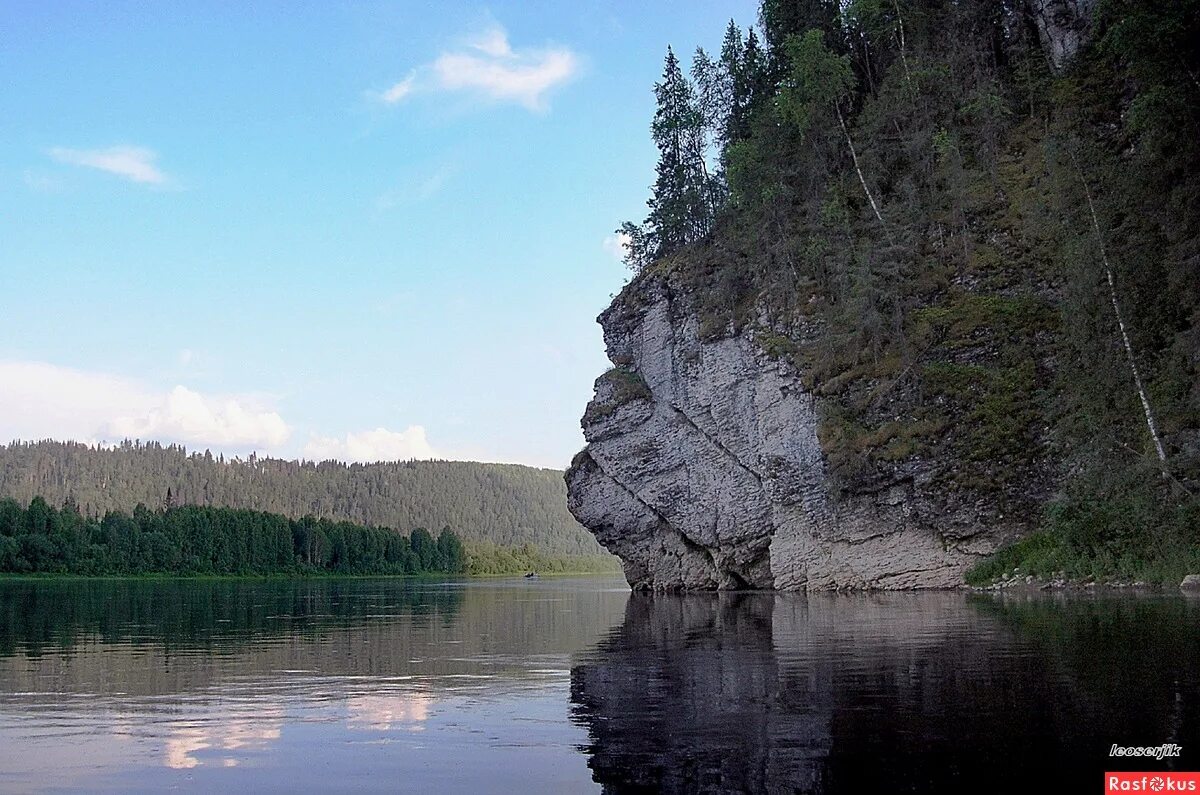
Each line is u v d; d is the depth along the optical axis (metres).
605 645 22.22
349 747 10.80
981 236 48.06
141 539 133.88
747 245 57.06
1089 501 36.16
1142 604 24.72
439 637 26.28
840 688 13.20
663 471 60.06
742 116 67.38
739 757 9.55
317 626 31.75
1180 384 35.59
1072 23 52.28
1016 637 18.27
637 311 63.25
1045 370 42.69
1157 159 37.34
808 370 49.59
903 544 43.69
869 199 53.06
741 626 26.09
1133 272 38.53
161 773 9.72
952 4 57.19
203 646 23.69
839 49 63.97
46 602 53.16
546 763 9.86
